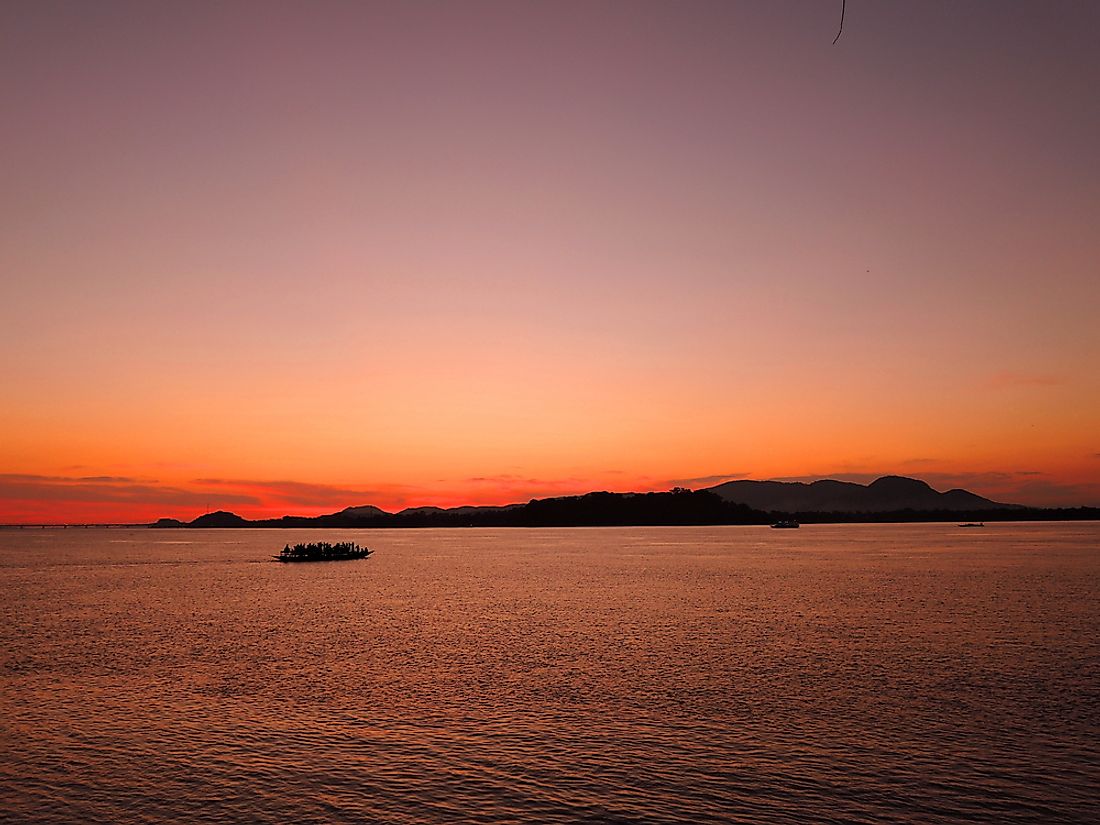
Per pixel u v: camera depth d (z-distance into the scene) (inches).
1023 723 1261.1
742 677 1600.6
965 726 1247.5
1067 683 1521.9
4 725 1291.8
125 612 2787.9
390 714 1346.0
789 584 3597.4
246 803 979.3
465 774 1065.5
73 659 1856.5
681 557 5979.3
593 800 978.1
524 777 1051.9
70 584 3976.4
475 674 1658.5
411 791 1011.3
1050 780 1024.2
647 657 1829.5
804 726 1256.2
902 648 1908.2
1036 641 1990.7
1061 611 2556.6
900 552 6392.7
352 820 932.0
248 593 3469.5
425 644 2050.9
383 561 5974.4
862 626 2271.2
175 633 2272.4
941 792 990.4
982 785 1010.7
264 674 1673.2
